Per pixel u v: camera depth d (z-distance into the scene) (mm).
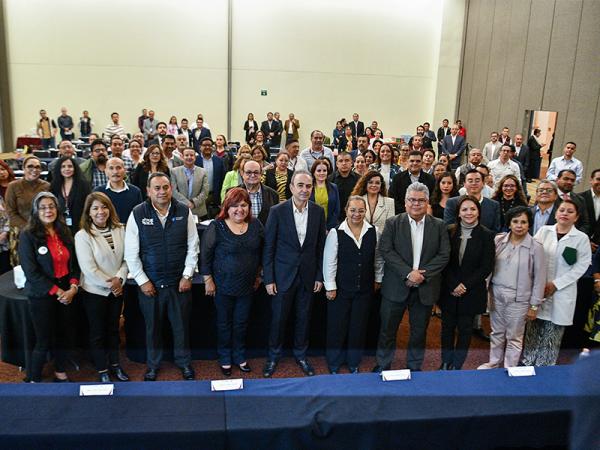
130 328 3457
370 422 2043
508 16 11703
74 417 2006
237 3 13633
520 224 3027
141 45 13500
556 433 2160
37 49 13219
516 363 3174
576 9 9062
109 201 3027
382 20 14188
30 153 8414
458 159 11094
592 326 3389
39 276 2848
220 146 7203
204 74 13844
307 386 2293
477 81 13438
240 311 3250
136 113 13812
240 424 2000
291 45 14016
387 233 3139
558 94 9625
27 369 3061
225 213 3100
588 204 4137
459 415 2098
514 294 3115
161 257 3021
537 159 9820
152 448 1940
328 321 3320
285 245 3184
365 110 14594
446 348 3293
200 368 3406
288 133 13945
